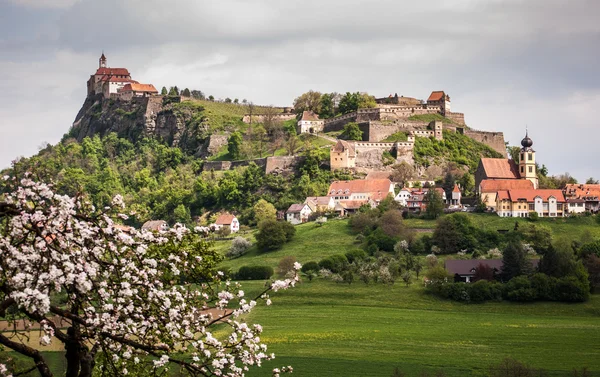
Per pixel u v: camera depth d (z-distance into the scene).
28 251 45.69
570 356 195.00
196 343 51.62
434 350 198.75
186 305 54.12
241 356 53.34
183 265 54.81
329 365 179.88
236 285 58.31
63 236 47.56
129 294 48.12
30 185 48.06
